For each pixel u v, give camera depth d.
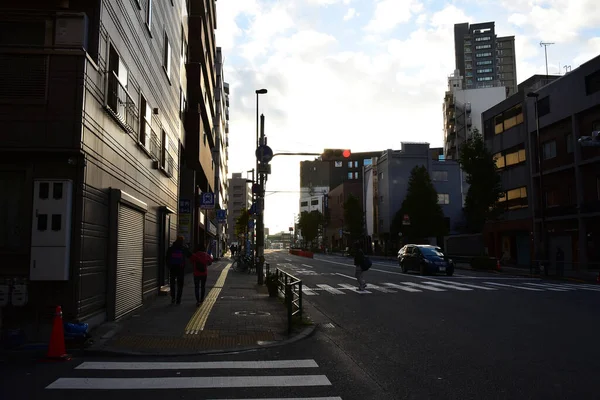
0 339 7.68
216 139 59.88
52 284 8.21
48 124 8.35
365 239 75.12
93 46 9.17
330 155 20.36
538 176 35.72
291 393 5.61
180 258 13.54
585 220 30.39
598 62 29.66
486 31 140.75
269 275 16.53
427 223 52.16
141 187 13.19
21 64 8.45
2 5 8.96
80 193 8.46
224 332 9.45
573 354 7.75
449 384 6.04
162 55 16.52
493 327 10.38
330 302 15.14
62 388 5.68
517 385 5.99
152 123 14.76
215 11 41.84
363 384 6.03
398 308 13.63
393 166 65.06
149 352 7.66
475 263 34.38
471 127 73.62
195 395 5.48
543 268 27.91
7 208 8.39
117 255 10.17
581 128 31.44
